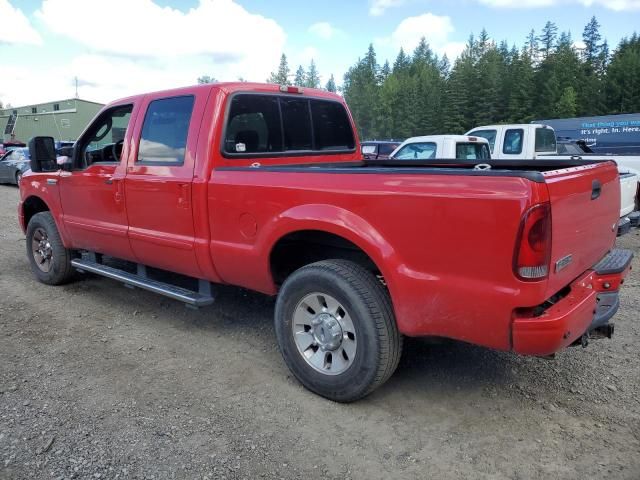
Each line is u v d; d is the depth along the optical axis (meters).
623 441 2.85
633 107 80.19
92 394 3.35
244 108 4.04
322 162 4.81
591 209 3.04
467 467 2.65
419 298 2.80
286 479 2.56
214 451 2.76
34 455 2.70
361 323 3.02
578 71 92.75
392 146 14.71
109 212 4.64
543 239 2.46
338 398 3.22
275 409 3.19
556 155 10.84
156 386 3.47
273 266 3.60
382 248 2.89
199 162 3.82
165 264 4.30
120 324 4.61
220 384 3.51
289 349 3.42
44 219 5.55
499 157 10.84
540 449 2.79
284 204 3.31
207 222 3.81
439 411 3.18
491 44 118.56
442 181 2.67
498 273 2.53
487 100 87.25
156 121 4.20
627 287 5.68
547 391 3.40
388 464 2.68
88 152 4.94
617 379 3.54
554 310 2.61
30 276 6.15
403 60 141.75
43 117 54.47
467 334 2.72
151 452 2.74
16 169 17.12
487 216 2.52
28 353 3.98
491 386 3.48
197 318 4.75
